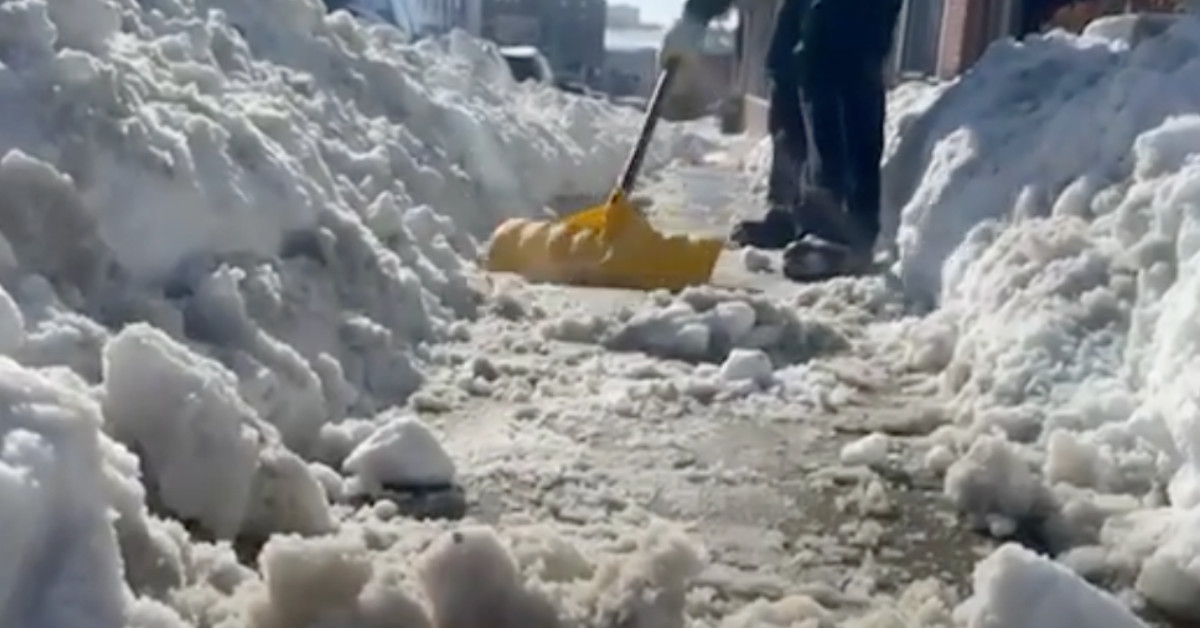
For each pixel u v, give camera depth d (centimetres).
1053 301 271
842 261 425
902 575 190
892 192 450
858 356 317
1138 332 246
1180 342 220
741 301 334
